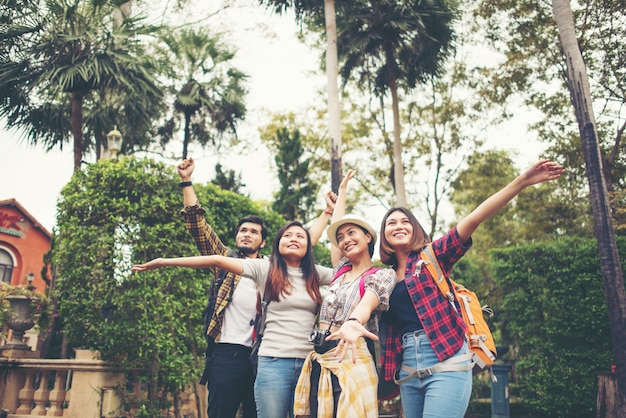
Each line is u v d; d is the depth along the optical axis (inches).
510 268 433.4
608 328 386.0
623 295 329.1
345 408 94.7
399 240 107.8
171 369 253.6
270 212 370.6
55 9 433.4
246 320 141.9
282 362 114.3
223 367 136.4
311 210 658.2
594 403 377.4
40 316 295.6
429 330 97.3
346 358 101.7
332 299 110.2
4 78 430.9
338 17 580.1
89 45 442.9
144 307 243.4
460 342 96.7
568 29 376.2
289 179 658.8
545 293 408.5
